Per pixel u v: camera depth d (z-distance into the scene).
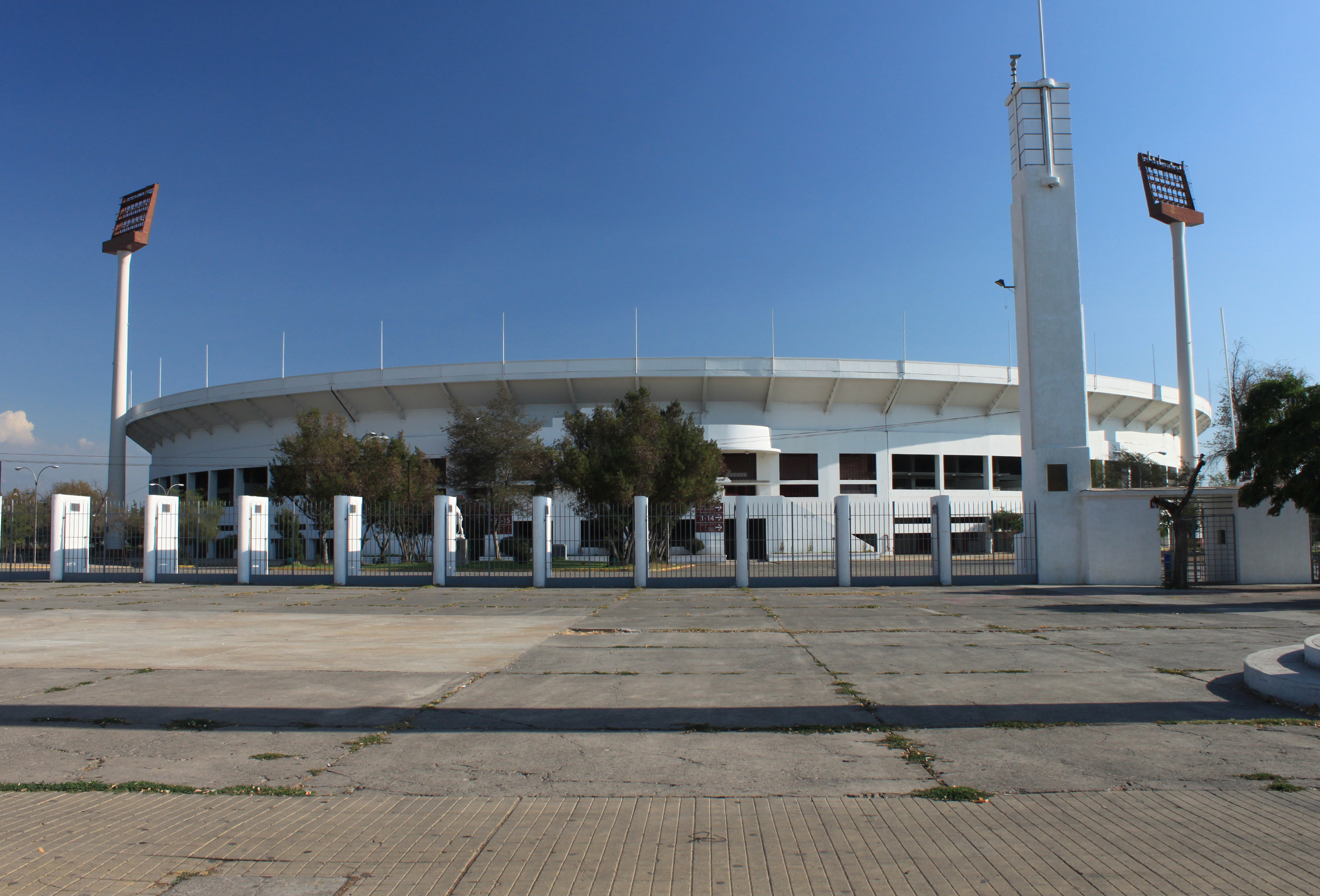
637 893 3.75
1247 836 4.36
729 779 5.43
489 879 3.90
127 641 12.05
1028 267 23.28
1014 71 24.03
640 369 48.97
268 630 13.48
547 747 6.24
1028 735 6.47
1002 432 52.78
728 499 41.88
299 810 4.91
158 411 57.75
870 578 22.39
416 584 23.73
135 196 52.41
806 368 49.38
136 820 4.74
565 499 37.91
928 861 4.08
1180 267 37.94
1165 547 25.09
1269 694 7.61
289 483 38.44
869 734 6.52
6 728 6.88
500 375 49.41
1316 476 19.00
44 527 29.22
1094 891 3.72
